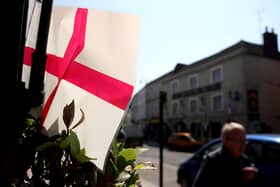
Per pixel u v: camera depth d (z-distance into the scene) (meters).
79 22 1.15
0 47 0.84
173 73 36.66
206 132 29.33
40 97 0.92
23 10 0.89
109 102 1.05
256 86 25.44
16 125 0.86
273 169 4.46
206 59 30.08
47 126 1.03
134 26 1.15
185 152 22.53
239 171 2.36
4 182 0.84
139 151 1.15
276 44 27.09
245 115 24.69
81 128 1.00
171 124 36.00
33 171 0.91
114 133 0.99
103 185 0.94
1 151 0.84
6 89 0.84
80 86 1.07
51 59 1.11
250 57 25.61
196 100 31.36
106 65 1.10
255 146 4.97
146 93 45.69
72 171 0.90
